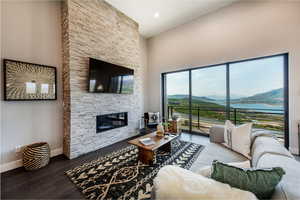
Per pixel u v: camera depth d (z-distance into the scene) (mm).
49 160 2254
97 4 2826
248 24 2850
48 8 2439
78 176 1876
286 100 2559
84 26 2611
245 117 3100
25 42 2189
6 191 1587
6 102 2020
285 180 833
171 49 4168
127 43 3580
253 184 752
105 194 1536
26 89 2156
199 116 3855
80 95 2559
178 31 3988
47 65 2420
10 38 2043
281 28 2506
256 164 1250
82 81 2592
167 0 2961
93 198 1481
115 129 3305
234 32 3027
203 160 1639
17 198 1487
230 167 820
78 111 2527
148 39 4789
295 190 734
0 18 1962
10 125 2057
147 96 4859
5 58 2002
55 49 2529
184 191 732
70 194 1541
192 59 3721
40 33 2350
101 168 2084
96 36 2824
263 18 2680
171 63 4180
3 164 1992
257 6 2738
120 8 3223
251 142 1788
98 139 2891
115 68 3164
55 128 2553
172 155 2521
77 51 2506
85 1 2619
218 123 3498
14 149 2090
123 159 2385
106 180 1787
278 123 2711
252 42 2809
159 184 822
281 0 2498
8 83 1983
